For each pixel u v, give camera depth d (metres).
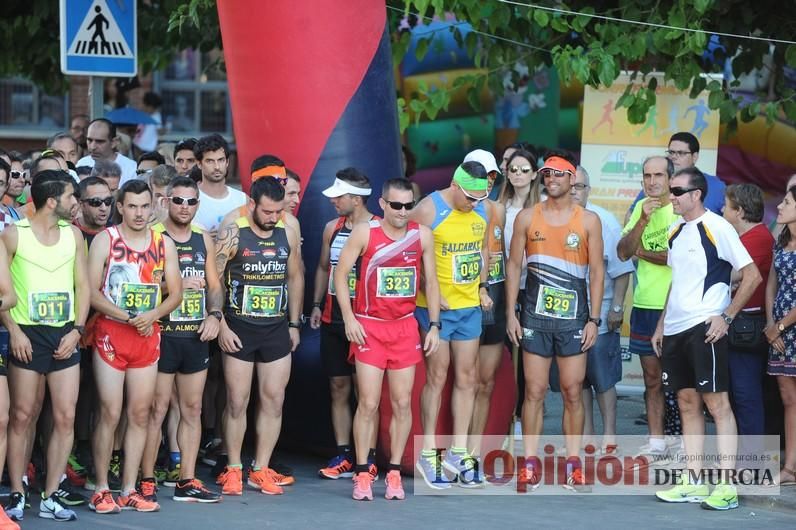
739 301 20.42
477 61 28.22
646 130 27.95
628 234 22.53
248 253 20.83
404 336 21.03
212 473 22.66
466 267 21.61
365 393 20.94
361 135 23.62
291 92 23.42
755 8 27.23
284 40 23.30
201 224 22.70
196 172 23.86
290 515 19.72
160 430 20.77
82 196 20.78
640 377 29.19
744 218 22.30
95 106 28.70
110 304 19.44
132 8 27.69
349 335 20.89
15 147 51.00
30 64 34.47
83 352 21.39
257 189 20.50
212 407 23.61
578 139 39.09
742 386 22.16
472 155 21.92
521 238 21.91
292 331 22.08
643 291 23.42
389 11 29.22
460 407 22.03
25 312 18.84
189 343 20.42
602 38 26.36
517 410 25.73
